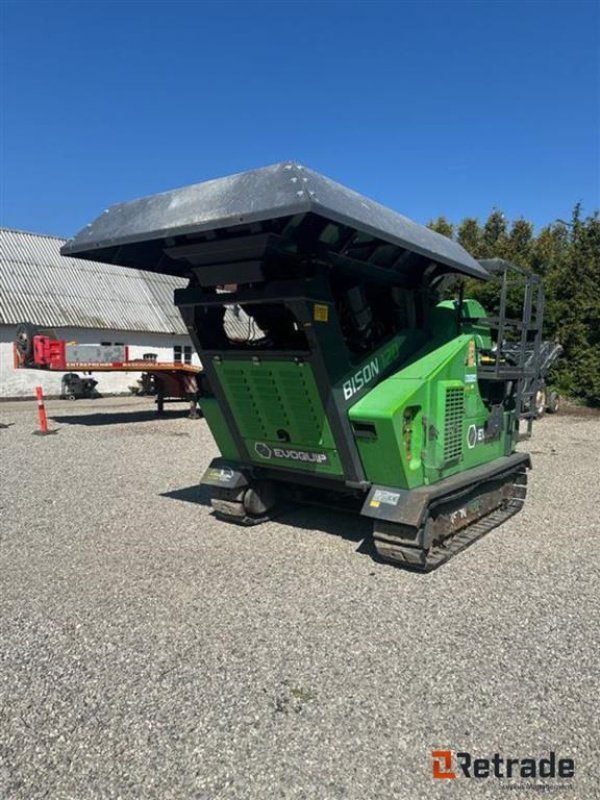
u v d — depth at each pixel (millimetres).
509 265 5750
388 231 3992
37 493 7141
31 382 21562
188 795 2359
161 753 2596
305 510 6473
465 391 5277
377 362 4809
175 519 6109
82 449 10297
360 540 5469
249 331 5336
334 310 4391
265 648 3473
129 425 13719
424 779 2449
